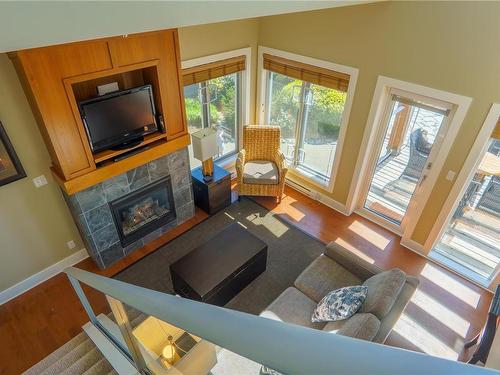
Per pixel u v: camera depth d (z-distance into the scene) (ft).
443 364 1.10
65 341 10.38
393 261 13.14
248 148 16.21
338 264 10.56
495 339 8.24
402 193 13.73
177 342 4.69
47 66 8.50
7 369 9.71
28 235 11.18
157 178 12.71
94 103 9.98
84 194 10.80
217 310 1.73
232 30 13.78
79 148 10.05
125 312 4.89
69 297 11.62
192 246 13.76
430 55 10.27
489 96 9.58
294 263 12.96
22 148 9.90
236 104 16.60
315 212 15.61
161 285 12.18
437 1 9.55
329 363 1.10
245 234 11.85
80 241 12.78
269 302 11.48
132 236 13.03
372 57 11.59
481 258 12.47
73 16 2.05
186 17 2.97
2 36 1.87
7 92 9.04
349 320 7.93
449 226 12.69
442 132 11.39
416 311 11.18
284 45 13.98
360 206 15.40
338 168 14.76
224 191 15.24
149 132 11.81
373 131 12.80
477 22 9.07
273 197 16.52
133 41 9.75
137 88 10.77
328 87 13.37
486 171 11.07
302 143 16.46
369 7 10.95
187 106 14.48
